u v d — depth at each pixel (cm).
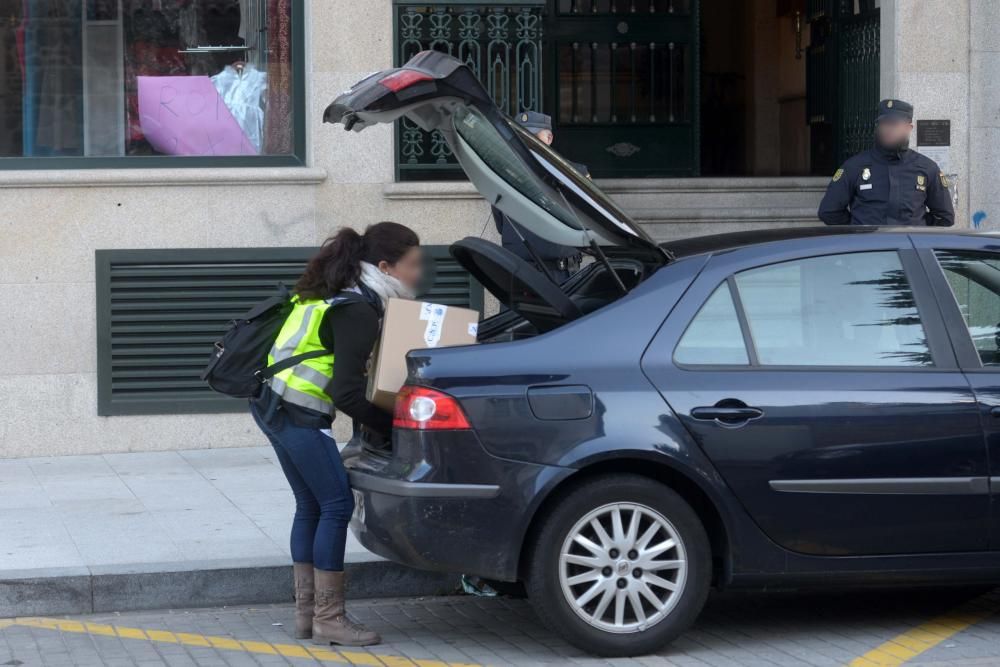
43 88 1742
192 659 1023
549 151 1055
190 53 1772
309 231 1738
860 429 998
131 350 1705
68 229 1681
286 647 1053
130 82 1762
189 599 1172
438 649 1045
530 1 1783
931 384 1012
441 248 1759
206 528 1321
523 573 995
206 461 1652
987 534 1016
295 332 1020
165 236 1705
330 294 1019
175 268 1708
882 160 1567
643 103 2173
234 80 1777
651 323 1005
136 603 1162
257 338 1026
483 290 1767
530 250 1116
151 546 1252
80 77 1752
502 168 1062
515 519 969
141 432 1709
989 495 1012
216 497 1459
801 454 991
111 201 1689
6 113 1733
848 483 995
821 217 1602
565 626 982
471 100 1024
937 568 1016
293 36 1767
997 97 1883
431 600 1202
